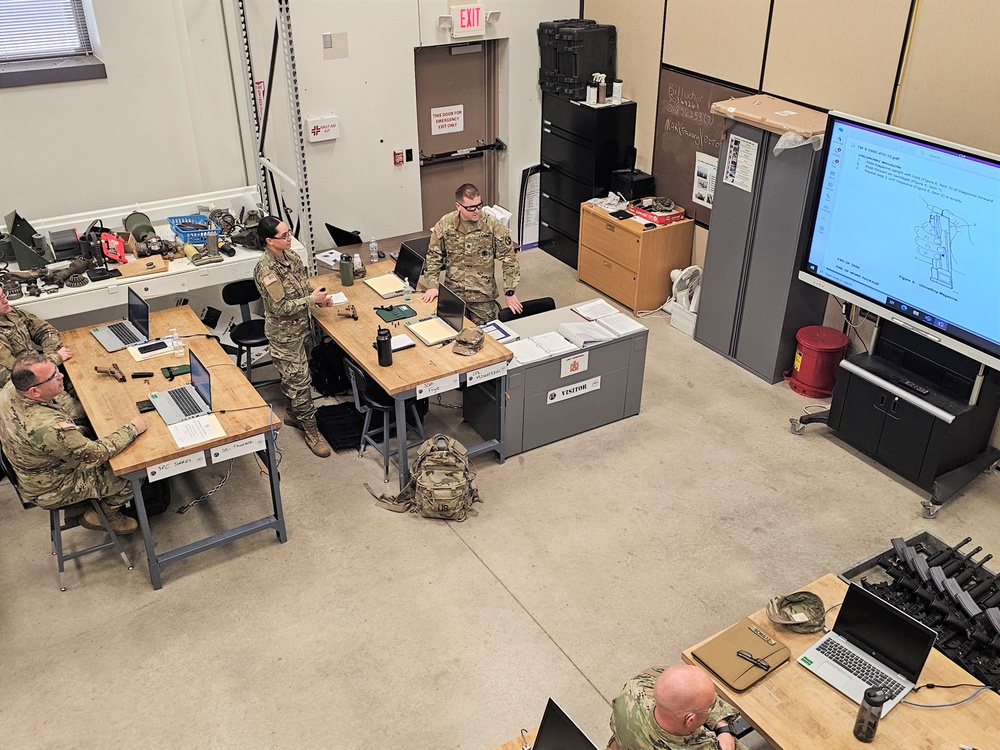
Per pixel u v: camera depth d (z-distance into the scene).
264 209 6.37
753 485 5.03
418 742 3.52
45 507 4.10
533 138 7.75
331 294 5.51
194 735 3.56
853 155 4.89
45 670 3.86
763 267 5.81
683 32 6.41
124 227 5.97
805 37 5.50
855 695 3.02
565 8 7.29
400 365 4.72
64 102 5.65
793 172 5.38
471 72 7.44
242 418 4.27
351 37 6.48
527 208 7.91
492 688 3.76
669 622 4.09
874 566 4.41
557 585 4.30
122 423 4.23
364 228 7.24
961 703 3.00
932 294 4.65
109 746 3.52
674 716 2.58
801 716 2.96
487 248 5.43
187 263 5.59
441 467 4.70
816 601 3.34
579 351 5.17
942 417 4.66
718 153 6.36
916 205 4.60
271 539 4.62
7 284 5.11
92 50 5.88
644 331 5.36
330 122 6.64
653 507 4.85
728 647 3.21
